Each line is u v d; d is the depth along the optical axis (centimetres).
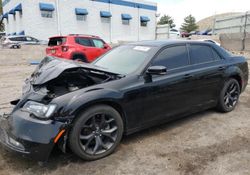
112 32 2733
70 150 305
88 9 2478
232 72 457
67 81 325
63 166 287
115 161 298
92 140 296
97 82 323
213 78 427
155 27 3219
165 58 371
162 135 370
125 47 421
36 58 1623
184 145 337
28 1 2106
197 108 413
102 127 303
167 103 363
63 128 267
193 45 418
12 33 2536
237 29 2698
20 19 2267
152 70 330
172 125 409
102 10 2589
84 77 326
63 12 2308
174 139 356
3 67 1255
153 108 347
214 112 473
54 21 2270
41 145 259
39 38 2205
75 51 953
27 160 298
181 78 373
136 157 306
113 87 309
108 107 302
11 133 274
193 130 388
